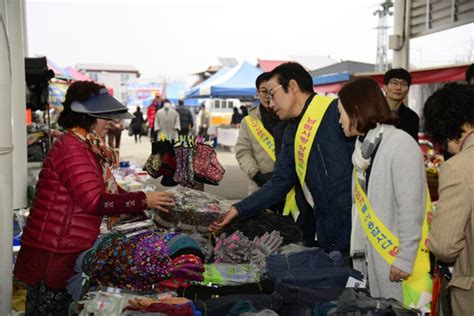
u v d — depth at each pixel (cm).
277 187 299
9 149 273
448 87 207
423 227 227
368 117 225
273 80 284
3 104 268
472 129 202
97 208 253
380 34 1562
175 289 228
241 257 265
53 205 258
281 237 290
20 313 327
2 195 271
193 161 323
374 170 228
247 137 421
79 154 255
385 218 227
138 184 529
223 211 291
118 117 266
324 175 273
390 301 204
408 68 930
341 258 259
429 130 211
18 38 374
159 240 234
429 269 227
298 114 285
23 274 267
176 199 288
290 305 214
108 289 227
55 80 909
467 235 200
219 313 206
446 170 199
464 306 207
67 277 262
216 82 1870
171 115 1612
